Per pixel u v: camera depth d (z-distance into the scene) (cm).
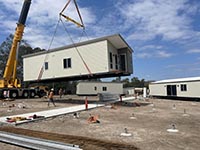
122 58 2478
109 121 1376
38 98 3950
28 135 906
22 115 1541
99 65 2258
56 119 1443
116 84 5975
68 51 2547
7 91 3553
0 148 790
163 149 773
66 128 1154
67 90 6669
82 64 2406
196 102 3134
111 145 768
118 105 2441
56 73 2667
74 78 2712
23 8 3144
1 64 7144
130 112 1841
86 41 2378
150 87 4425
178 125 1248
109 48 2262
